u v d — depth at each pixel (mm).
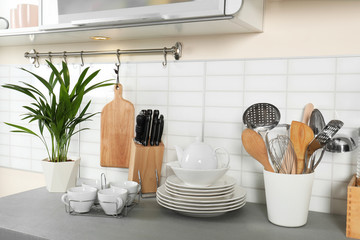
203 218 1132
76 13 1238
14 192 1818
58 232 994
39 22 1336
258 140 1093
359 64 1154
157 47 1462
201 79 1380
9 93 1801
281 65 1254
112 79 1454
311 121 1169
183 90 1412
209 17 1069
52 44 1681
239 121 1324
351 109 1169
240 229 1040
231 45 1333
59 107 1355
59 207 1222
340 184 1189
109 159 1508
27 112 1754
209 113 1372
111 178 1560
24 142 1772
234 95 1328
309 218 1151
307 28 1219
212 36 1361
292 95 1243
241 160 1328
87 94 1598
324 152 1204
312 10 1211
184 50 1412
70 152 1646
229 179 1262
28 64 1742
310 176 1048
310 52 1217
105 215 1144
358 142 1147
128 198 1190
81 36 1443
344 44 1174
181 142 1424
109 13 1176
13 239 1012
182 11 1076
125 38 1481
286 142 1144
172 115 1437
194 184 1136
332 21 1187
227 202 1123
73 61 1629
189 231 1018
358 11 1154
